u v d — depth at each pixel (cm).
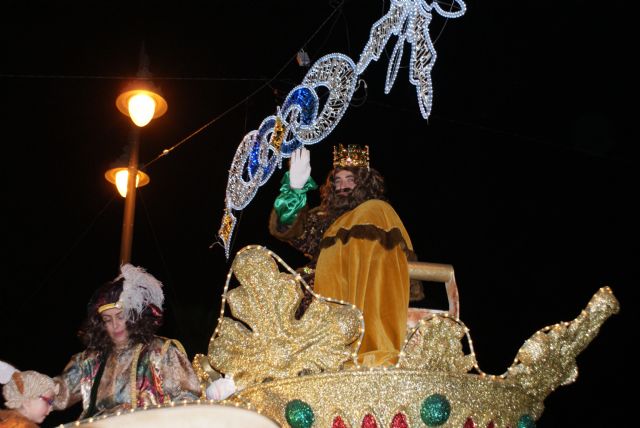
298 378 429
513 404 453
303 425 417
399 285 477
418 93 486
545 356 470
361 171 593
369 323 463
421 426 421
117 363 475
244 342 453
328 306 452
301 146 555
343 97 516
